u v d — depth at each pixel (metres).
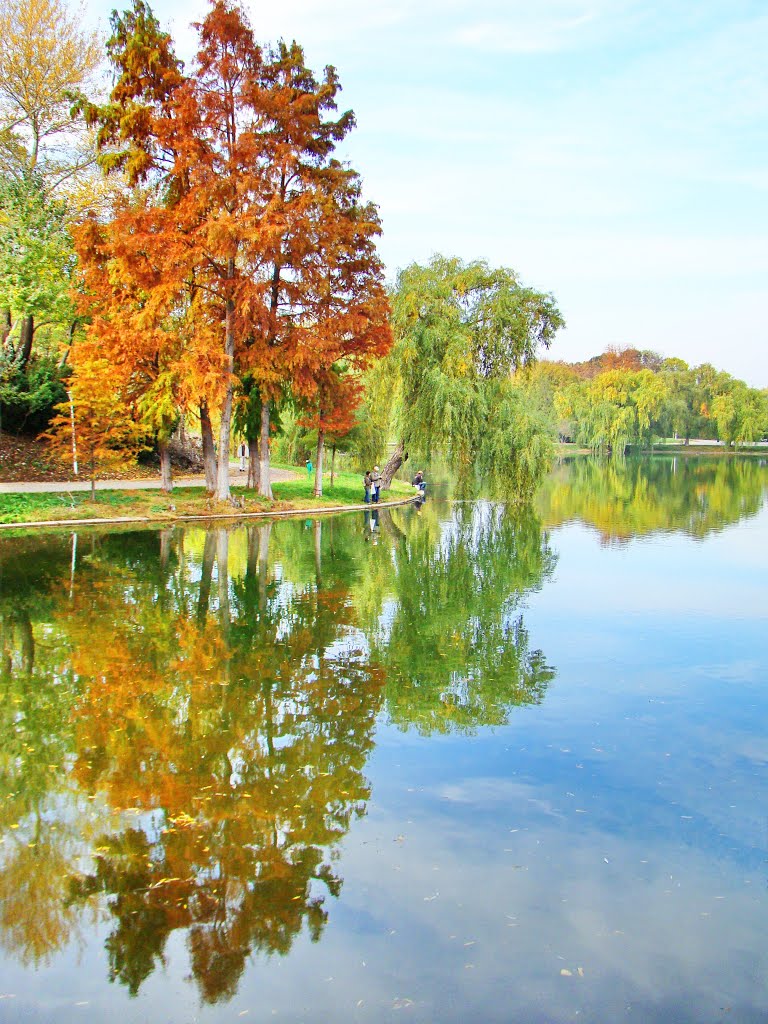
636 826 5.91
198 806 6.16
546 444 30.55
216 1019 3.93
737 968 4.32
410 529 26.53
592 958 4.41
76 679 9.30
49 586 14.84
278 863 5.35
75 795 6.34
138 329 23.91
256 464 33.66
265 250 23.94
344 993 4.12
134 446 31.77
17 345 36.03
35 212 28.81
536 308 31.31
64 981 4.25
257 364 26.28
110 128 25.08
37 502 25.73
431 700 8.84
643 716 8.34
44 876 5.20
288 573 17.05
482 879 5.17
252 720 8.07
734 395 90.62
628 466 75.12
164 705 8.47
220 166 24.59
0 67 29.91
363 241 28.27
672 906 4.90
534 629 12.35
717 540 23.75
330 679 9.52
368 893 5.00
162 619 12.41
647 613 13.55
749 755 7.31
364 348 28.41
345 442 38.31
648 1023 3.90
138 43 24.23
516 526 27.80
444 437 30.72
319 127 27.42
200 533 23.47
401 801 6.30
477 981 4.20
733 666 10.30
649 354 131.38
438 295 31.56
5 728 7.75
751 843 5.67
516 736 7.75
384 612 13.44
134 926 4.71
